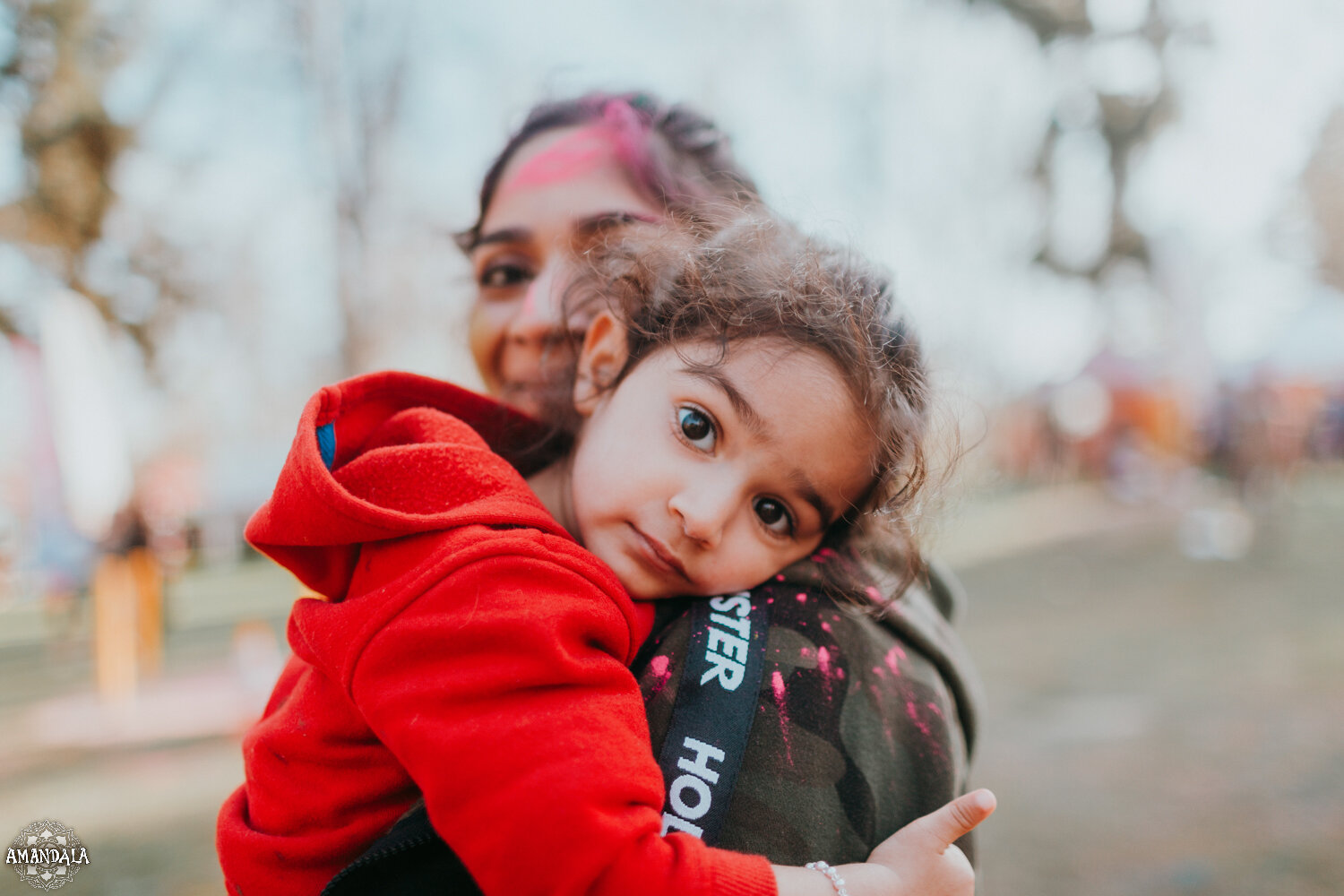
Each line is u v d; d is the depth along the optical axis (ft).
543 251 3.90
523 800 2.10
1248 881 7.70
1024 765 10.52
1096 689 13.47
